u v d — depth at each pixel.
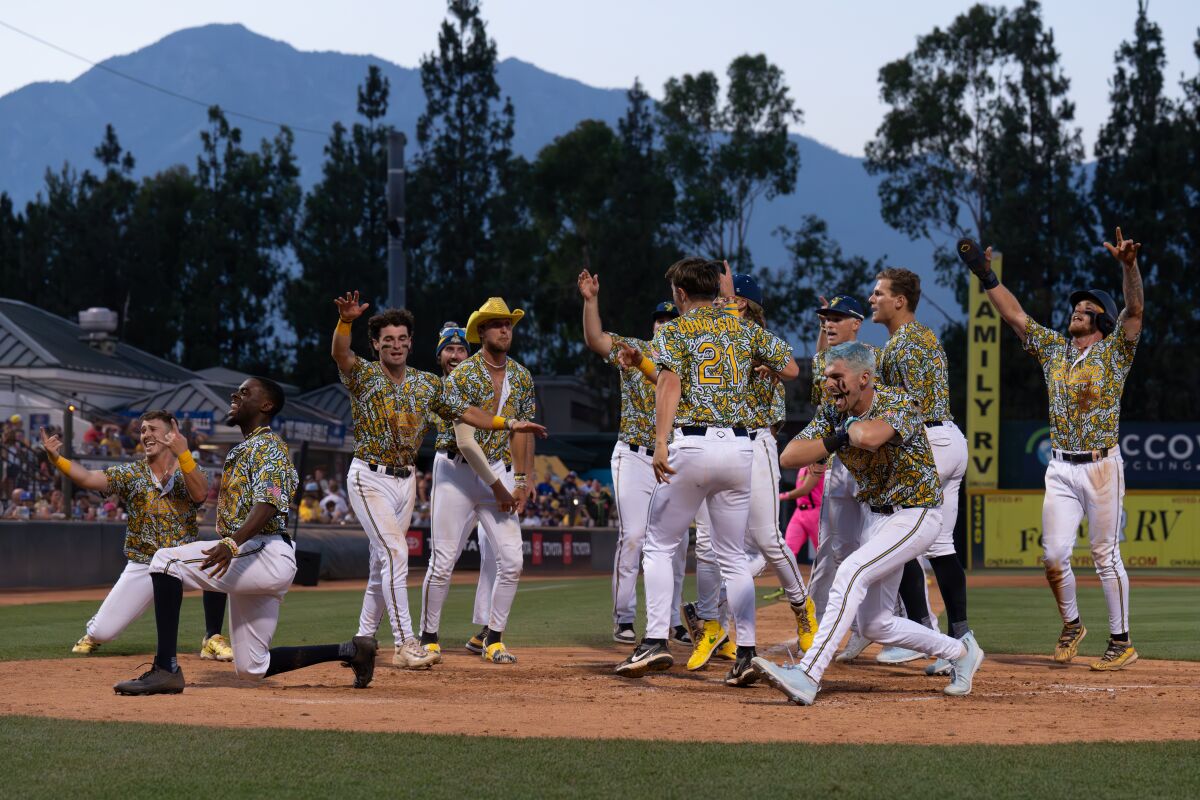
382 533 9.39
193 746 5.71
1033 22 63.19
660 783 5.00
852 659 9.98
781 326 70.50
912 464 7.47
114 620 10.16
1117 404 9.70
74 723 6.34
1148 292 58.94
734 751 5.64
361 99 74.19
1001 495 32.25
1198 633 12.83
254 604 7.71
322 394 54.16
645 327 67.19
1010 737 6.18
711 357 8.00
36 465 29.42
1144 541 31.88
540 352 74.00
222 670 9.20
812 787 4.94
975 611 16.44
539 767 5.29
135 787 4.91
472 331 9.90
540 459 44.94
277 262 78.81
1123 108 61.84
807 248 69.62
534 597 20.20
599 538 35.56
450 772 5.19
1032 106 62.94
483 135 70.56
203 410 41.22
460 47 70.44
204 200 76.69
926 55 65.50
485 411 9.77
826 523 9.91
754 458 9.20
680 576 10.80
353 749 5.65
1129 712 7.12
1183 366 58.19
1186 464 31.83
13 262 74.44
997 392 33.56
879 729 6.43
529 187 72.06
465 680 8.63
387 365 9.46
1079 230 61.78
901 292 9.62
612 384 66.75
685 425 8.03
